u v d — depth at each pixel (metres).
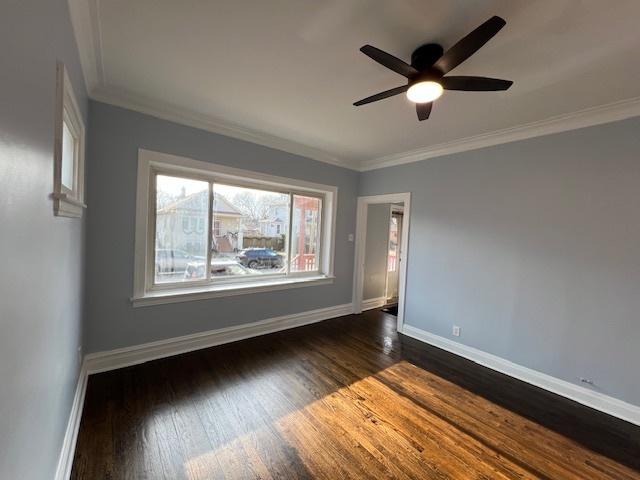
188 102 2.62
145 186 2.72
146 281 2.86
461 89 1.80
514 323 2.92
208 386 2.44
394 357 3.20
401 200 4.05
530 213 2.83
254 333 3.60
